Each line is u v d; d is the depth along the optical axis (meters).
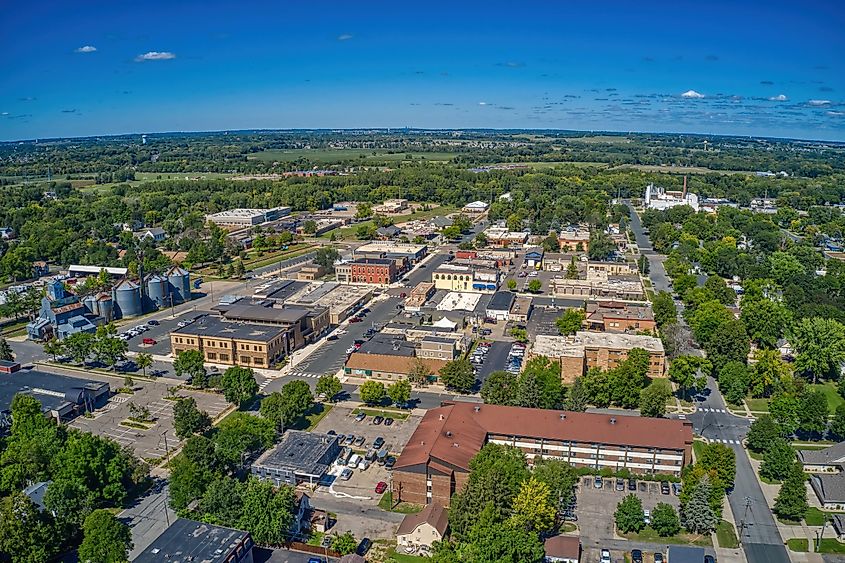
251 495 145.00
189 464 156.62
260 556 141.25
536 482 147.12
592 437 174.12
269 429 182.88
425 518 144.88
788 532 151.25
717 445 168.00
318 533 149.38
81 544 136.75
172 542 133.75
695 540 148.12
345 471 173.50
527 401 198.75
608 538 148.75
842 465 173.50
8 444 178.75
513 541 132.88
